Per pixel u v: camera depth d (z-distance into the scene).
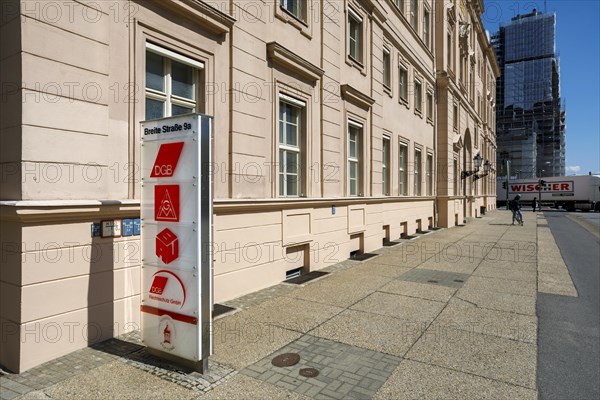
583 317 6.13
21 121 3.97
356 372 4.09
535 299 7.09
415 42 17.11
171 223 4.12
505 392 3.74
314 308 6.29
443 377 4.02
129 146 5.09
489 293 7.45
